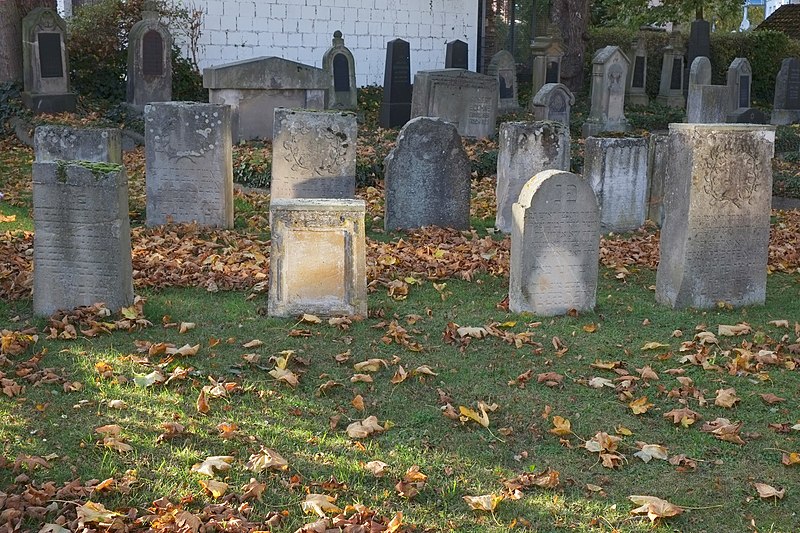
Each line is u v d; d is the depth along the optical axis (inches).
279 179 468.4
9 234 435.8
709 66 1034.7
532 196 334.3
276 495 208.1
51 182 307.4
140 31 811.4
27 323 308.3
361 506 202.2
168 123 452.4
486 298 366.3
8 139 717.3
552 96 872.3
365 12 1090.1
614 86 929.5
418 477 216.8
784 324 336.2
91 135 462.3
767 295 383.2
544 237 339.3
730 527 203.9
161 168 457.4
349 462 223.9
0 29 804.0
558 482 219.6
